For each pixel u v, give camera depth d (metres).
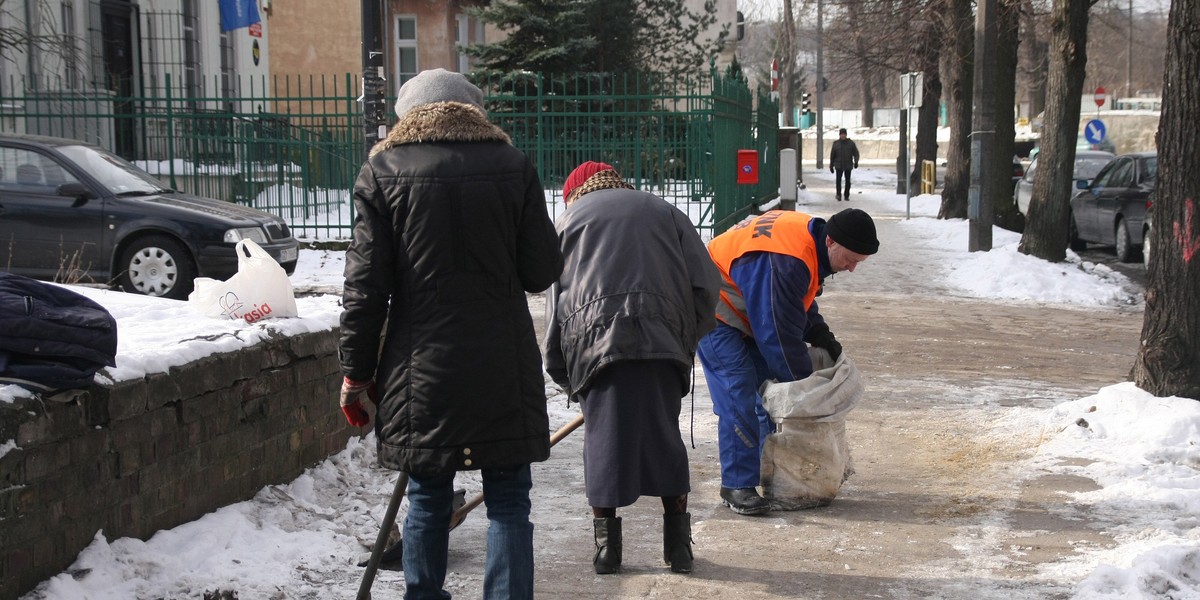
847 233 4.96
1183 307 6.45
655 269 4.25
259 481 4.86
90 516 3.82
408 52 29.89
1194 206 6.38
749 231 5.13
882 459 6.12
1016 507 5.21
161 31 19.73
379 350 3.88
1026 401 7.64
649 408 4.23
